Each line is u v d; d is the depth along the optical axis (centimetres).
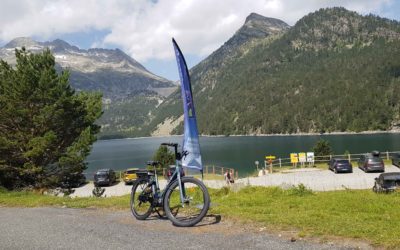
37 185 2223
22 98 2266
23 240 730
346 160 3809
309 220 717
